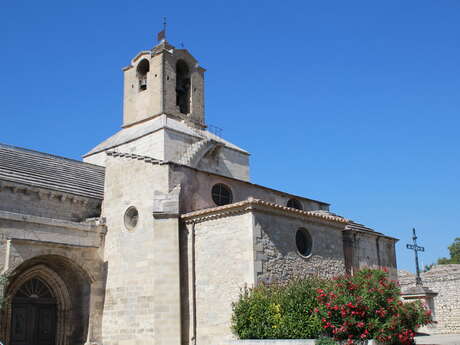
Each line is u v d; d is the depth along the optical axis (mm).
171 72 37969
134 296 23359
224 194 26859
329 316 16734
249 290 20078
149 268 23141
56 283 24641
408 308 17297
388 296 17078
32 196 24766
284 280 21609
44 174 26703
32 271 23750
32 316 23719
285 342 17125
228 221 21844
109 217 25641
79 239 24422
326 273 24078
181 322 21891
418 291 28125
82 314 24594
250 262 20609
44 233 23094
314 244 23984
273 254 21531
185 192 24250
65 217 25688
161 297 22125
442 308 32031
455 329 31203
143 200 24328
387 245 32906
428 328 29734
